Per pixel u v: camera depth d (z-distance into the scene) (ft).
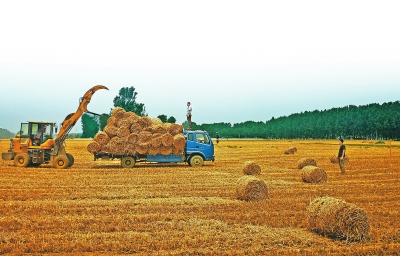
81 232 30.68
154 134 83.61
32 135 82.48
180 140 83.76
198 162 86.94
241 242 28.53
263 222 34.17
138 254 25.70
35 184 56.24
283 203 42.73
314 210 31.07
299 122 549.54
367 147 188.44
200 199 44.73
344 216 28.78
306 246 27.89
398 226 32.99
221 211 38.45
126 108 274.16
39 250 26.32
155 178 64.18
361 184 58.95
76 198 45.44
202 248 27.25
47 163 83.35
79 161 101.19
